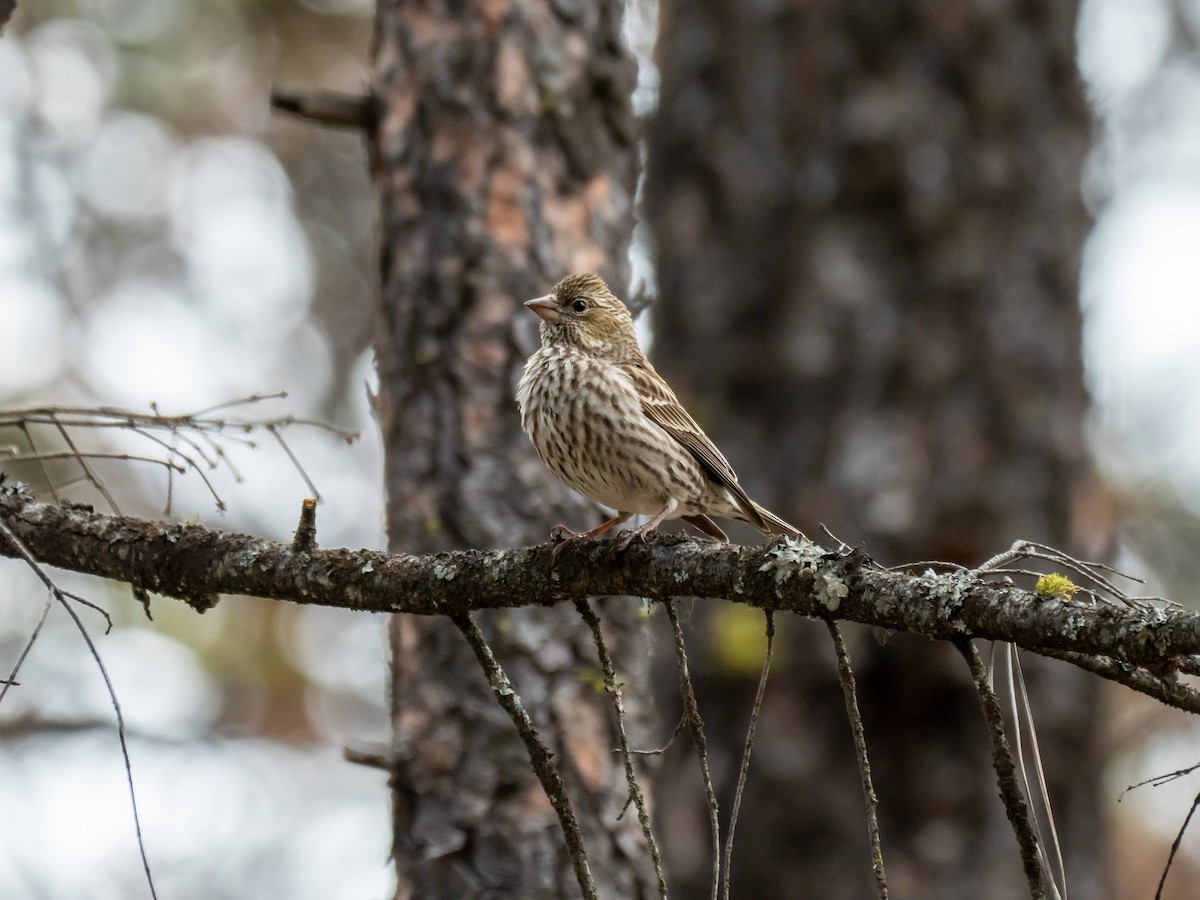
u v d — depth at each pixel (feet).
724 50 47.55
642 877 29.12
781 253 45.80
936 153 45.01
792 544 19.71
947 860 41.06
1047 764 41.75
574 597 21.98
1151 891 46.62
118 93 53.72
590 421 29.84
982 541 43.16
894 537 43.06
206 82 55.67
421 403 30.42
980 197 44.88
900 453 43.75
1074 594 19.95
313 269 59.77
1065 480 44.39
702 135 47.52
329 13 55.52
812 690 42.16
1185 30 54.65
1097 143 49.24
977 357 44.27
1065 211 45.80
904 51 45.47
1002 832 41.34
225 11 54.54
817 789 41.75
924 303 44.50
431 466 30.14
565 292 30.50
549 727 29.04
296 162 59.47
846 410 44.32
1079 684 42.42
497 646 29.32
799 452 44.42
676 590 21.12
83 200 55.36
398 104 31.50
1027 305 44.73
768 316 45.75
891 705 41.68
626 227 32.65
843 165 45.44
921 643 41.24
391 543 30.40
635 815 29.43
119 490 50.44
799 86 46.29
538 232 31.14
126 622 50.06
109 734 48.06
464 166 30.99
